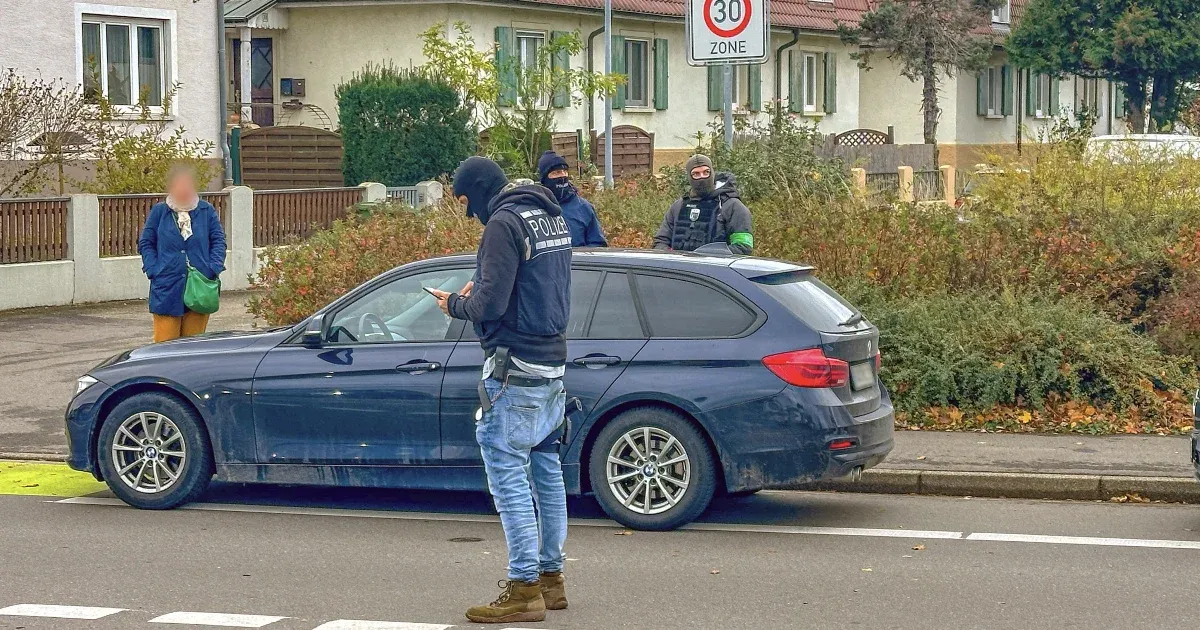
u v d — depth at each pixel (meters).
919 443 10.24
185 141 21.66
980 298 11.87
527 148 26.12
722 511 8.70
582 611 6.43
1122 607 6.52
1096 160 15.30
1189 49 38.91
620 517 8.12
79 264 18.23
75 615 6.36
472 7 29.05
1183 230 12.80
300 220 20.83
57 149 19.42
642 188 16.95
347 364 8.36
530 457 6.30
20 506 8.84
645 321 8.12
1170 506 8.91
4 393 12.56
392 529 8.22
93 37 22.95
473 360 8.16
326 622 6.25
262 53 30.88
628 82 33.28
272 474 8.53
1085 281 12.31
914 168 32.78
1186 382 11.35
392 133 24.97
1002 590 6.82
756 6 12.59
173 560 7.43
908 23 37.59
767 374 7.87
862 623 6.25
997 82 45.25
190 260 11.61
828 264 12.45
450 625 6.20
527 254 6.06
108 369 8.82
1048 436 10.53
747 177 17.56
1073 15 40.19
